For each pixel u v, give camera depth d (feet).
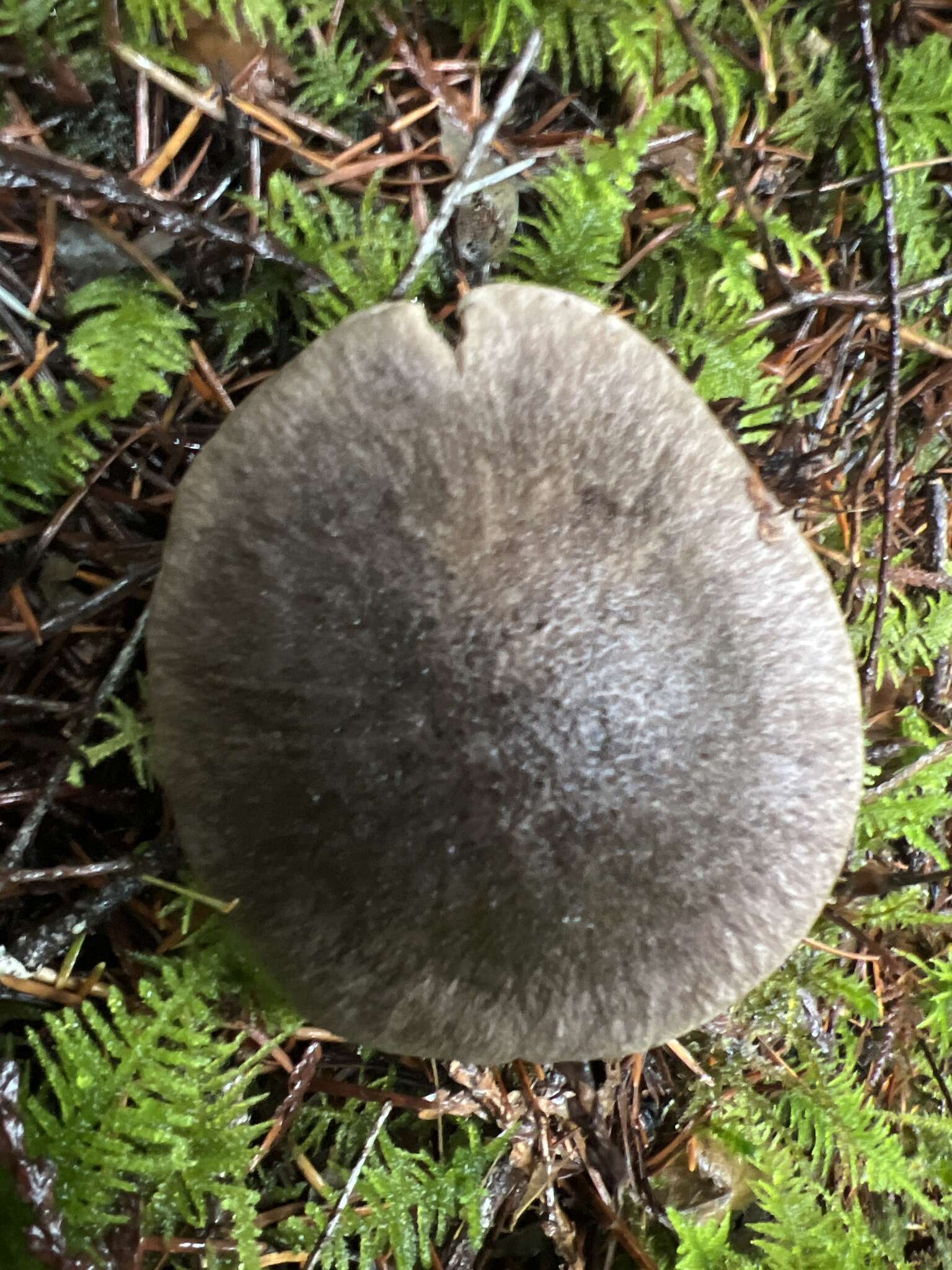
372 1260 0.75
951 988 0.92
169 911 0.69
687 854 0.63
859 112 0.83
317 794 0.61
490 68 0.77
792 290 0.81
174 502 0.67
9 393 0.66
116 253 0.69
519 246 0.77
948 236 0.89
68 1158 0.65
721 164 0.80
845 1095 0.86
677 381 0.66
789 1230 0.82
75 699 0.71
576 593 0.62
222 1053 0.69
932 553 0.93
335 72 0.72
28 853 0.71
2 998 0.68
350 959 0.63
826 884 0.68
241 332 0.72
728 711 0.64
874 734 0.92
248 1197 0.69
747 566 0.66
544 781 0.61
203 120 0.71
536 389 0.63
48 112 0.68
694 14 0.77
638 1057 0.83
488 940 0.63
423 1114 0.77
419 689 0.61
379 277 0.72
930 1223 0.97
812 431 0.87
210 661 0.63
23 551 0.70
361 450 0.62
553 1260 0.82
